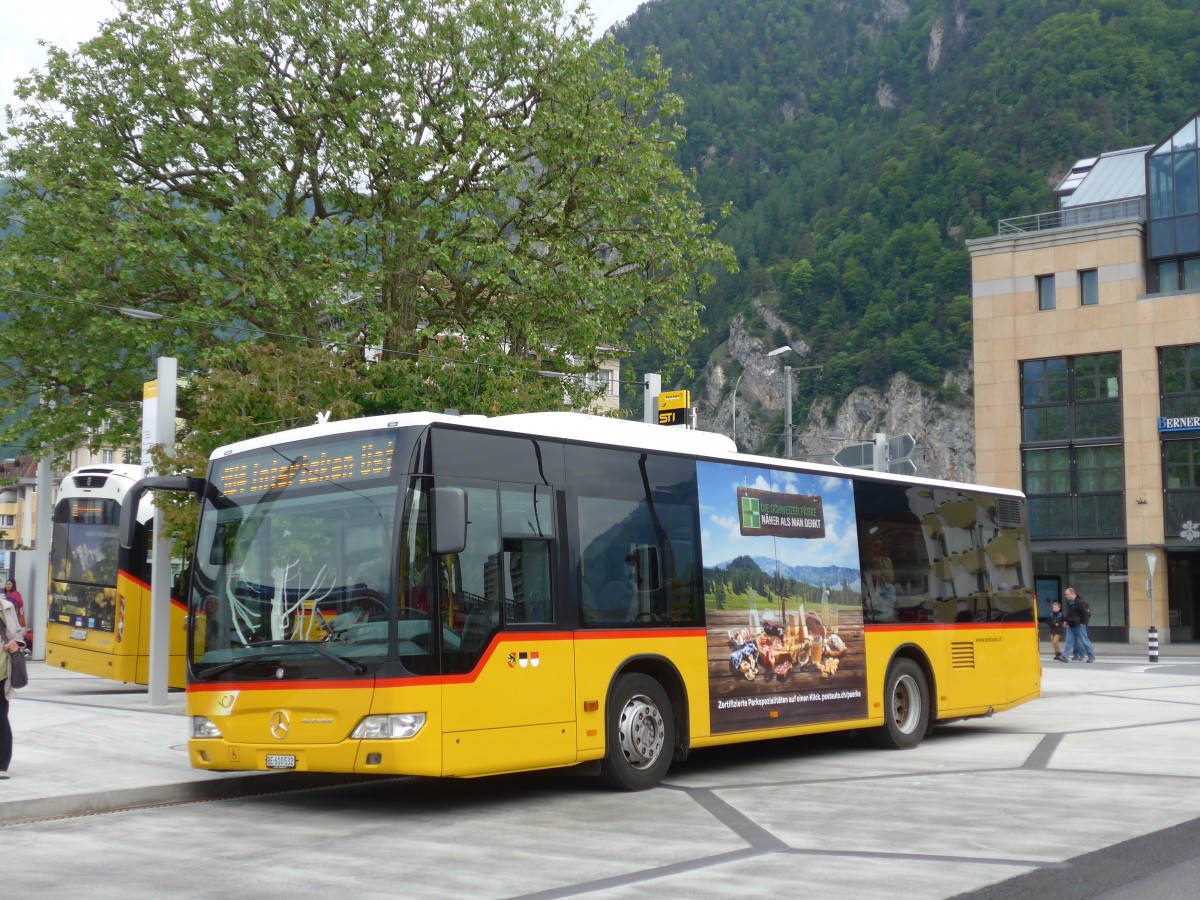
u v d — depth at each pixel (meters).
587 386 28.14
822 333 192.88
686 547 12.82
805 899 7.03
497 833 9.52
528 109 28.02
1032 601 18.41
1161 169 56.72
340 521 10.55
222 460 11.55
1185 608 57.28
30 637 32.50
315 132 26.27
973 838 8.96
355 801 11.43
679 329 28.39
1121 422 56.47
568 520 11.57
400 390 24.00
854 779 12.50
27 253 26.06
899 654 15.73
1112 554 56.62
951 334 181.12
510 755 10.56
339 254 25.75
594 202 27.59
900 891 7.22
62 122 27.00
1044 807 10.41
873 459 25.64
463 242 25.80
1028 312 58.62
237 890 7.45
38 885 7.62
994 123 197.12
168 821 10.23
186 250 25.11
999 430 58.94
